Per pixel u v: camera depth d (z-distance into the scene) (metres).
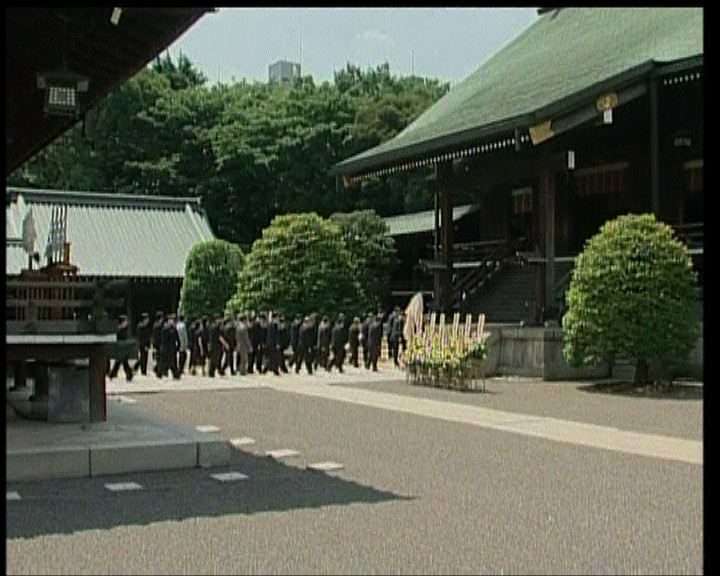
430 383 20.36
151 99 59.75
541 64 30.78
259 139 57.06
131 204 44.78
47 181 56.03
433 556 6.25
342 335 25.19
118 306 10.77
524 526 7.14
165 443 9.74
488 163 28.03
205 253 38.31
